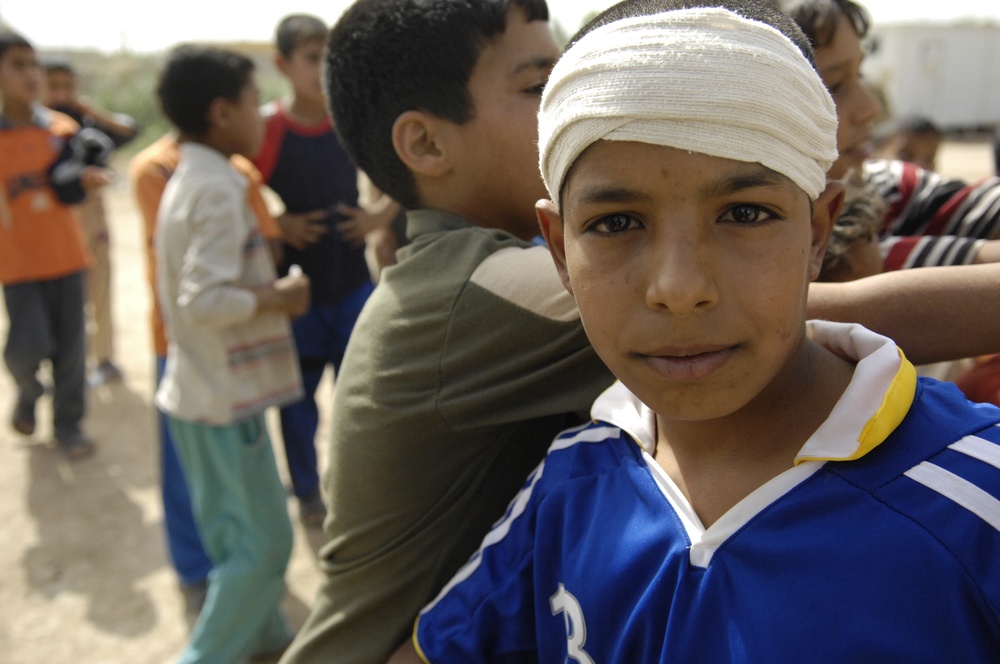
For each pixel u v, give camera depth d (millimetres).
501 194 1271
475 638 996
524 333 1076
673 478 871
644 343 751
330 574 1274
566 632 898
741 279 725
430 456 1158
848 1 1491
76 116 5695
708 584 772
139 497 3961
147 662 2830
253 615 2496
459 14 1208
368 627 1213
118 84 20688
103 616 3076
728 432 832
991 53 20125
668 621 788
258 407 2475
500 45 1220
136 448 4492
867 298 981
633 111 702
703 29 712
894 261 1271
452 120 1235
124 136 5957
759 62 701
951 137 20141
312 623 1298
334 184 3488
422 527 1178
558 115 778
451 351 1113
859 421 750
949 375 1354
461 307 1104
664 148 705
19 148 4160
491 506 1195
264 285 2596
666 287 710
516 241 1190
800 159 722
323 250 3465
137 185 3105
